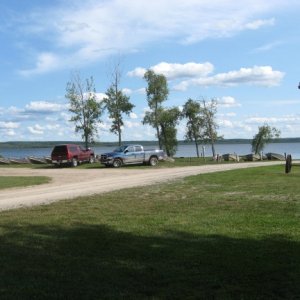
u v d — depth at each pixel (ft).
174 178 79.66
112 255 24.32
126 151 131.34
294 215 36.73
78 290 18.75
